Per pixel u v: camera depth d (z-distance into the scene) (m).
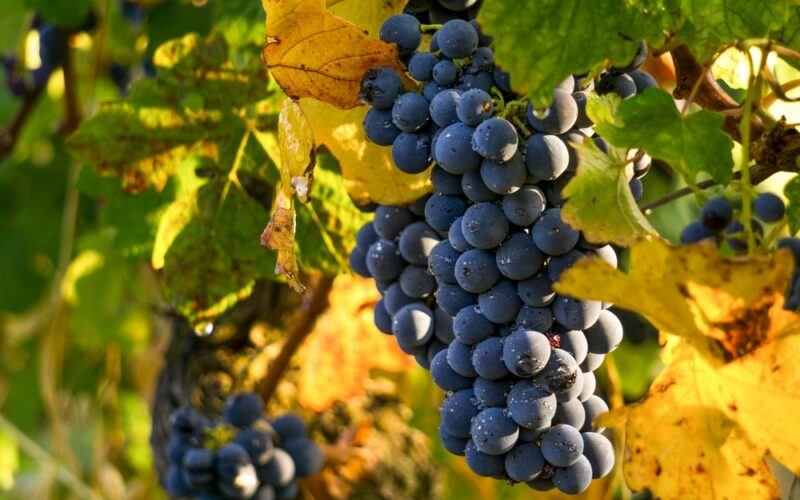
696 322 0.61
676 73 0.71
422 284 0.66
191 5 0.93
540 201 0.61
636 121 0.64
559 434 0.61
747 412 0.64
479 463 0.62
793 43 0.69
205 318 0.81
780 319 0.61
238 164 0.80
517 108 0.62
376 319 0.69
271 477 0.83
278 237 0.66
